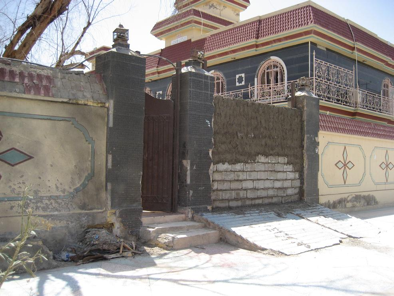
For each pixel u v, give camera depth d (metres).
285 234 8.16
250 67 18.39
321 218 9.88
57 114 6.77
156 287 5.14
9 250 5.58
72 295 4.76
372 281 5.71
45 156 6.64
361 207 13.84
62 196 6.77
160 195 8.80
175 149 8.70
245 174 9.80
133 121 7.56
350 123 13.76
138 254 6.80
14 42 9.51
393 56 21.45
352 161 13.55
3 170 6.24
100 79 7.45
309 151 11.43
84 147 7.06
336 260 6.89
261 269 6.13
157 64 22.22
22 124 6.44
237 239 7.64
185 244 7.34
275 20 17.48
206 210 8.80
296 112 11.30
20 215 6.32
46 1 9.36
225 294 4.96
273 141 10.55
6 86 6.27
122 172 7.39
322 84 16.69
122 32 7.65
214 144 9.16
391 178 15.51
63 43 10.45
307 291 5.19
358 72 19.83
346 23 18.59
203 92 8.87
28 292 4.82
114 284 5.21
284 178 10.80
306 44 16.58
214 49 19.22
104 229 7.08
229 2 26.00
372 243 8.37
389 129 15.73
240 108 9.77
